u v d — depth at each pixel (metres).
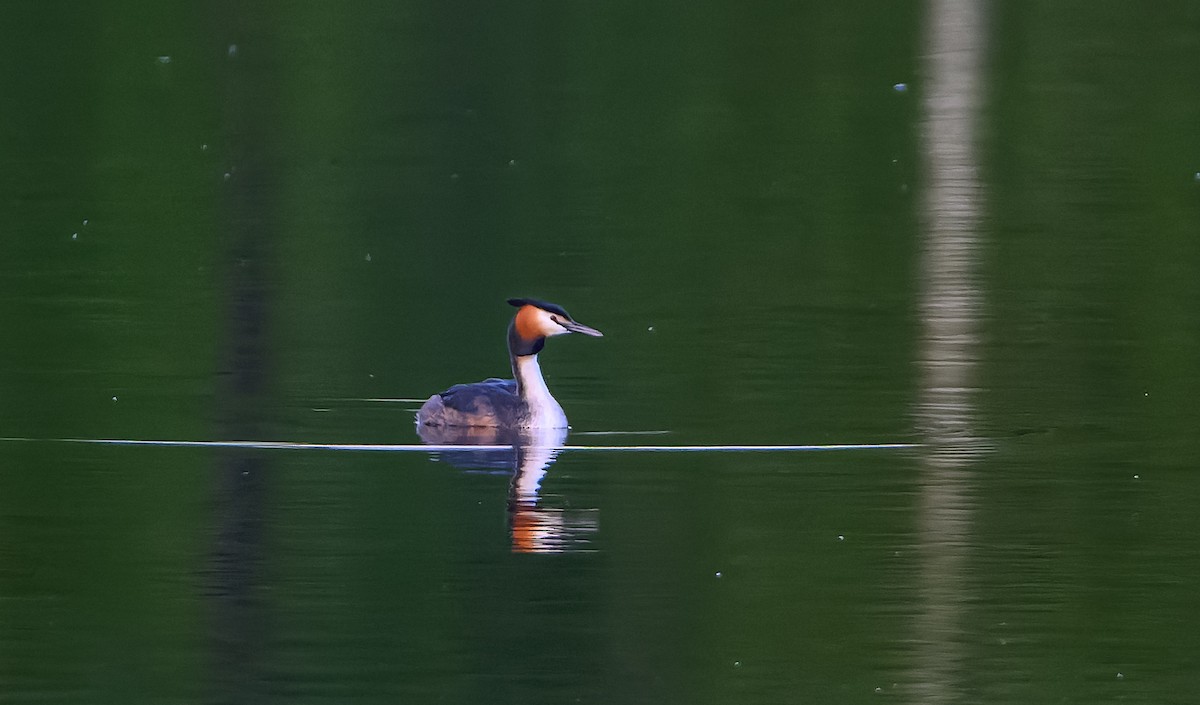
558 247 25.03
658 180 29.59
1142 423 16.41
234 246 24.98
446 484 14.54
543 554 12.98
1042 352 19.23
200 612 11.93
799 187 29.02
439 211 27.41
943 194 28.25
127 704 10.57
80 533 13.34
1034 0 45.00
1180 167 29.73
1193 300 21.67
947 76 37.16
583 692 10.77
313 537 13.34
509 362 18.86
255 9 42.78
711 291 22.38
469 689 10.93
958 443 15.73
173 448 15.46
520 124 33.72
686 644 11.55
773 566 12.73
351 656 11.34
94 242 25.11
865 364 18.72
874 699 10.79
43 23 40.56
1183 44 39.81
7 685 10.80
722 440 15.80
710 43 40.53
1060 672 11.09
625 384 17.88
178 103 34.81
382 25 41.88
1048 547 13.11
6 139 32.09
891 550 13.10
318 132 32.81
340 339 19.73
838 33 41.53
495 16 43.12
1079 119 33.44
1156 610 12.01
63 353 18.88
